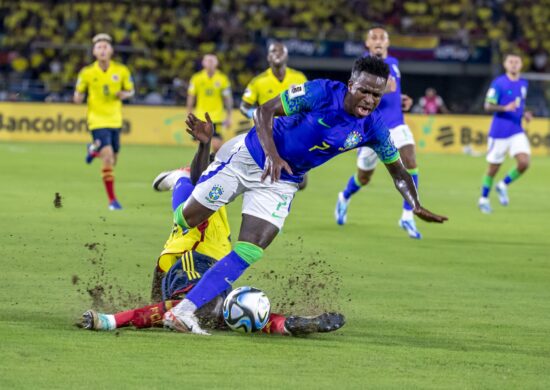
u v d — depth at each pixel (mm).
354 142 15594
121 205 34219
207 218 15914
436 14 88750
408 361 14219
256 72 81500
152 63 79312
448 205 39531
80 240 25578
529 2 89500
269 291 19625
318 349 14734
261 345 14797
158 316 15492
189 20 83750
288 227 30281
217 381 12664
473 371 13750
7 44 78625
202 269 16203
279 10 85625
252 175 15508
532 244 28719
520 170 39000
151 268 21750
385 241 28047
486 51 84500
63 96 73938
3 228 27250
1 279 19828
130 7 83250
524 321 17656
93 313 15180
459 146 72812
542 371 13898
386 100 28562
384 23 87438
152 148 65875
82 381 12430
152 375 12836
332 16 87125
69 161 52281
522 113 38500
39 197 35625
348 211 35594
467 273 23094
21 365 13102
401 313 17969
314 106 15156
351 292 19938
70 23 81000
